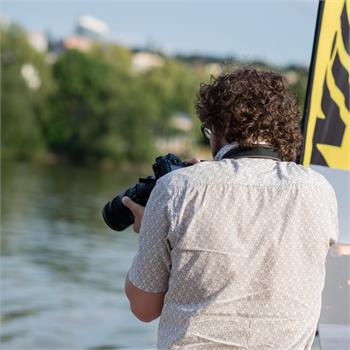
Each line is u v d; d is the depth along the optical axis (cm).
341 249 301
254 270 233
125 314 2500
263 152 245
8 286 2922
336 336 298
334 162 309
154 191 241
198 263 233
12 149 8569
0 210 5534
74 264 3584
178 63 10412
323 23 310
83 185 7525
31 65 8662
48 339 2088
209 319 233
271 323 233
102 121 8919
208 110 250
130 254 4025
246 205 236
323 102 311
